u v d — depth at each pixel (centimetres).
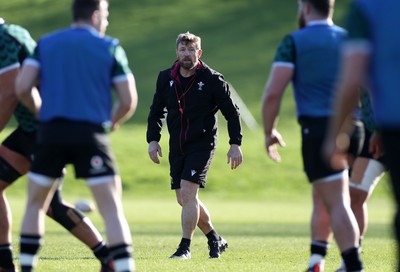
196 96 3569
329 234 2592
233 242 4572
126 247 2198
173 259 3447
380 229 6334
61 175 2412
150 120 3738
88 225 2659
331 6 2444
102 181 2211
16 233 5544
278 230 6141
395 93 1770
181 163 3625
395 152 1781
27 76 2264
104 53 2250
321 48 2384
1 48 2573
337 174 2367
